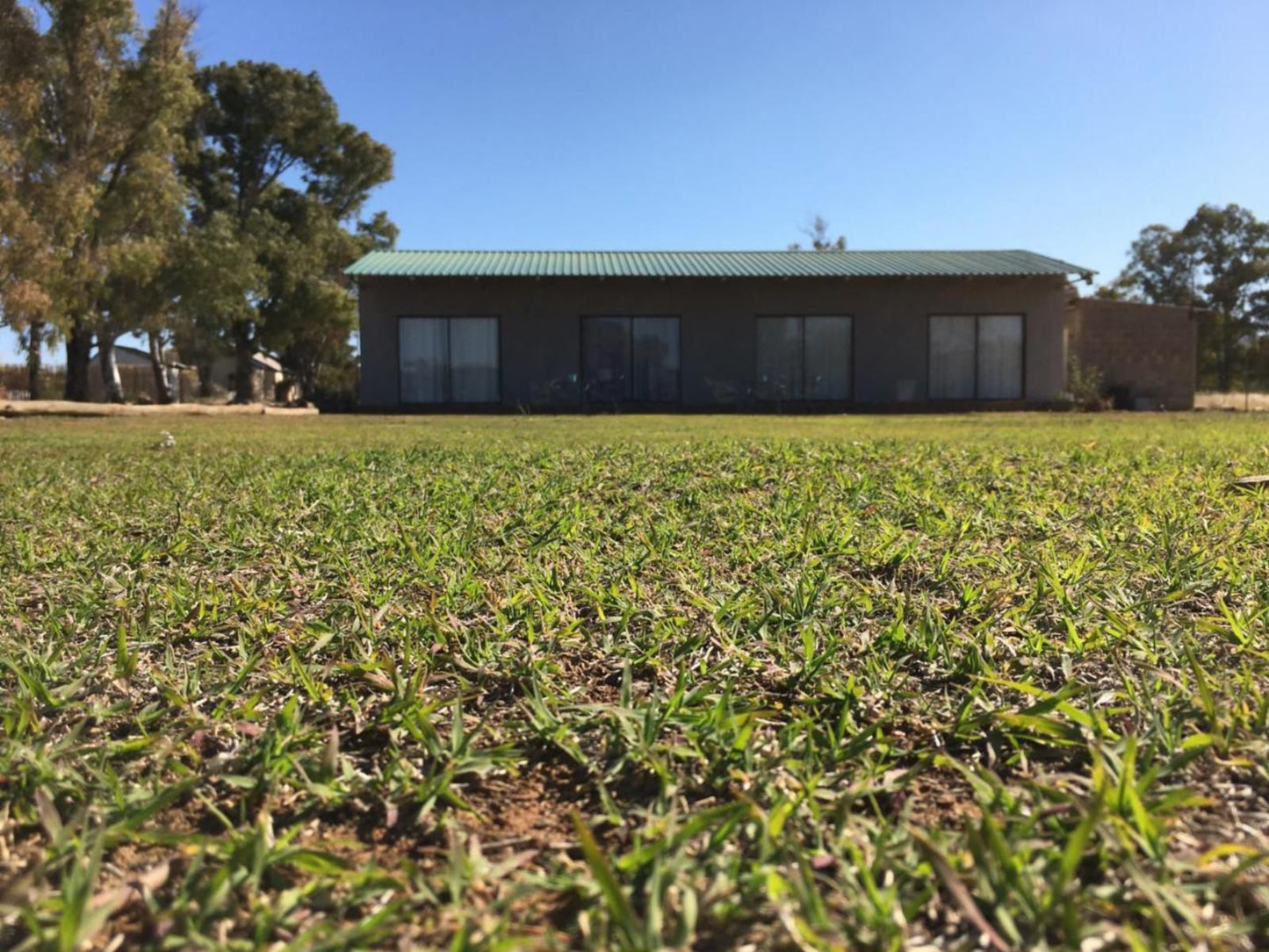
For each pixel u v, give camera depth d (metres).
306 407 23.83
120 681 1.65
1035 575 2.20
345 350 45.19
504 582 2.29
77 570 2.51
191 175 34.78
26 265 18.36
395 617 2.00
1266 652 1.61
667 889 0.94
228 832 1.13
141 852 1.09
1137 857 0.99
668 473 4.55
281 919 0.93
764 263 21.89
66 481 4.55
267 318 35.25
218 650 1.78
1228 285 47.34
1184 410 20.52
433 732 1.34
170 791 1.18
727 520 3.13
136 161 23.05
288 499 3.77
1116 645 1.67
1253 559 2.30
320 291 35.16
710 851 1.04
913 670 1.65
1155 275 50.16
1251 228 47.81
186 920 0.92
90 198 20.19
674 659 1.71
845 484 3.91
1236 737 1.29
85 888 0.94
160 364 30.53
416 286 20.56
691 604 2.05
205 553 2.75
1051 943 0.87
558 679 1.63
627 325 21.03
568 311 20.88
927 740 1.36
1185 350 22.50
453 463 5.32
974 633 1.80
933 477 4.21
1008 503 3.41
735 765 1.26
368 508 3.48
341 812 1.20
